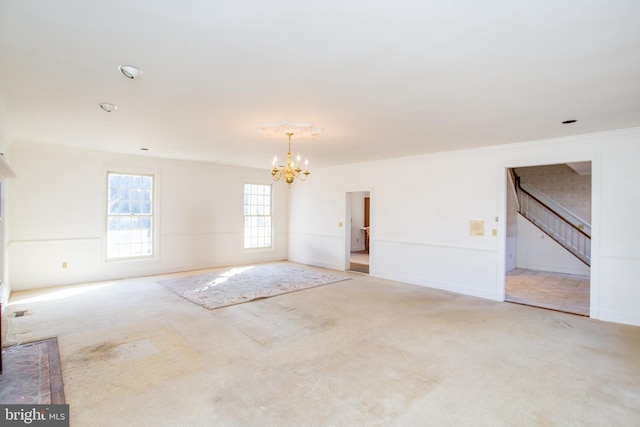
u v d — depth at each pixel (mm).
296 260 8422
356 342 3271
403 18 1741
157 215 6504
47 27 1835
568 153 4324
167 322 3789
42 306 4340
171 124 3863
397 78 2525
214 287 5461
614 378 2605
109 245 6051
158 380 2529
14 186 5043
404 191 6090
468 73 2426
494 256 4953
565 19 1738
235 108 3254
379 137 4430
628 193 3902
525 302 4785
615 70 2352
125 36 1938
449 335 3471
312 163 6918
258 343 3230
